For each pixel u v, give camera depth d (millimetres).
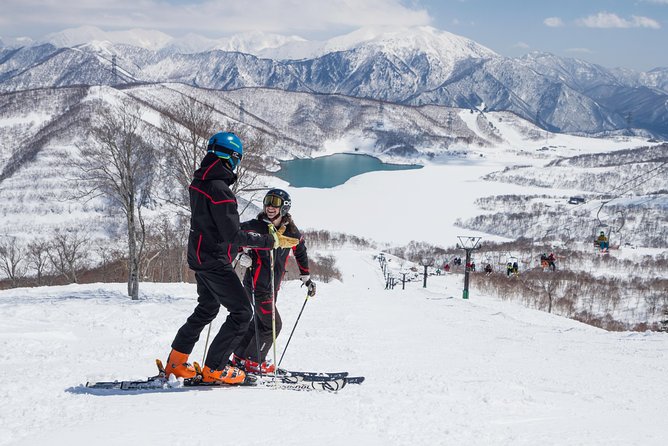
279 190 4672
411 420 3471
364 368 6004
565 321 19484
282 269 4723
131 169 16406
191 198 3881
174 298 16531
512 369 6512
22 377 4215
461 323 13891
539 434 3480
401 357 7203
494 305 23922
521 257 81438
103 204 98875
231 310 3971
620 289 59156
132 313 11547
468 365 6750
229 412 3217
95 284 19766
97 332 8586
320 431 3023
